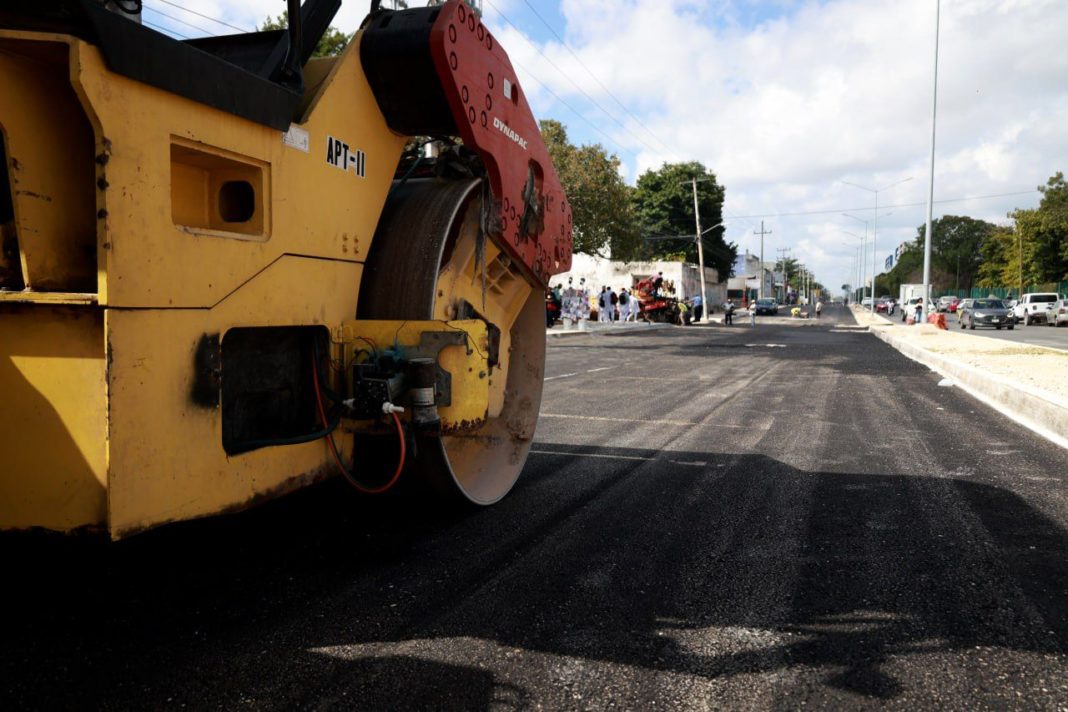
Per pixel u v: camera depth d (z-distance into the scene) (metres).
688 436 6.96
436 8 3.48
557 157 29.95
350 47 3.41
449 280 3.94
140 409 2.28
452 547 3.70
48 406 2.23
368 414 3.22
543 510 4.41
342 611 2.90
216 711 2.19
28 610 2.80
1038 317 39.12
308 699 2.26
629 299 39.22
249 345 2.94
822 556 3.68
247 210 2.84
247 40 3.41
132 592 3.00
